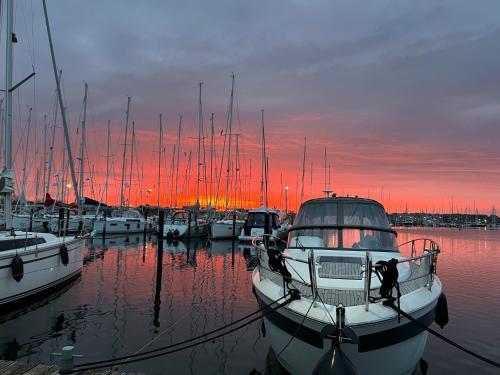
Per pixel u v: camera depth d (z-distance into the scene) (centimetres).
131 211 3925
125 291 1202
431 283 593
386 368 488
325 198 750
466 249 3139
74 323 867
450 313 1022
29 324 853
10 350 704
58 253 1159
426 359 714
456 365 688
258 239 786
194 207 3881
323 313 472
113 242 2917
